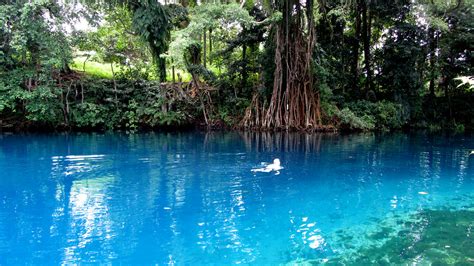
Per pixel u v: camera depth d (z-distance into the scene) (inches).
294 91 738.8
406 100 882.8
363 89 936.9
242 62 829.8
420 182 329.4
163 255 179.9
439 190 303.9
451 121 946.1
